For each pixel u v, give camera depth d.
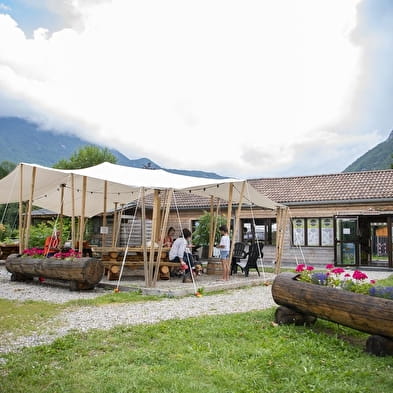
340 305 5.61
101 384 4.30
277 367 4.79
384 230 22.77
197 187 11.76
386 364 4.92
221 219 20.92
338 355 5.25
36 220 27.88
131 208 23.55
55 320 7.31
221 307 8.62
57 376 4.52
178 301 9.37
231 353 5.29
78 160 42.78
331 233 20.36
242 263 20.67
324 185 22.30
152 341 5.85
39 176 14.77
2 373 4.66
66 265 10.92
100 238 24.00
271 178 25.52
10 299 9.66
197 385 4.27
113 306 8.68
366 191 20.17
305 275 6.93
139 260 13.19
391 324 5.00
